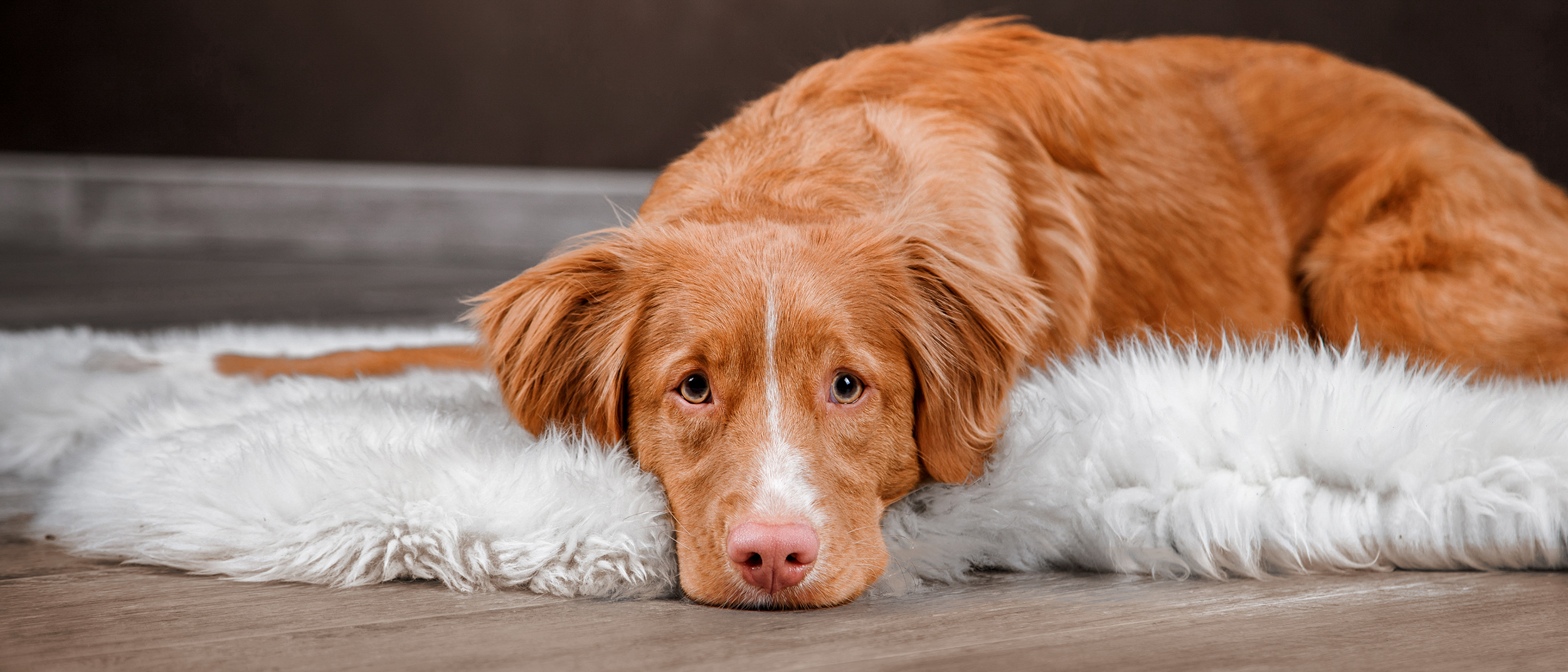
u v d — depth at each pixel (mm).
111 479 1751
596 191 8805
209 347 3145
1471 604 1419
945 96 2344
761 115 2338
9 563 1623
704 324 1604
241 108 9438
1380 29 7566
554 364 1778
